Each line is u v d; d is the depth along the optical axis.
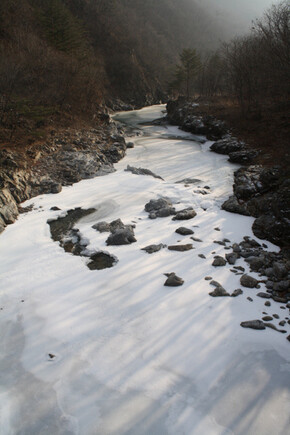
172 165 17.31
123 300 6.56
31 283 7.20
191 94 51.97
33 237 9.34
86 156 16.44
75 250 8.67
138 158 18.91
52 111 21.23
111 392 4.66
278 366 5.05
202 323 5.91
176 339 5.58
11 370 5.08
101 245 8.68
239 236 9.14
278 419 4.24
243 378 4.84
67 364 5.14
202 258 7.95
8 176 12.00
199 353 5.29
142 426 4.17
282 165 12.48
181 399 4.53
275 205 9.15
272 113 22.45
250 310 6.21
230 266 7.64
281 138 18.27
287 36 18.52
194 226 9.72
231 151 19.25
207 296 6.61
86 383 4.81
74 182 14.21
